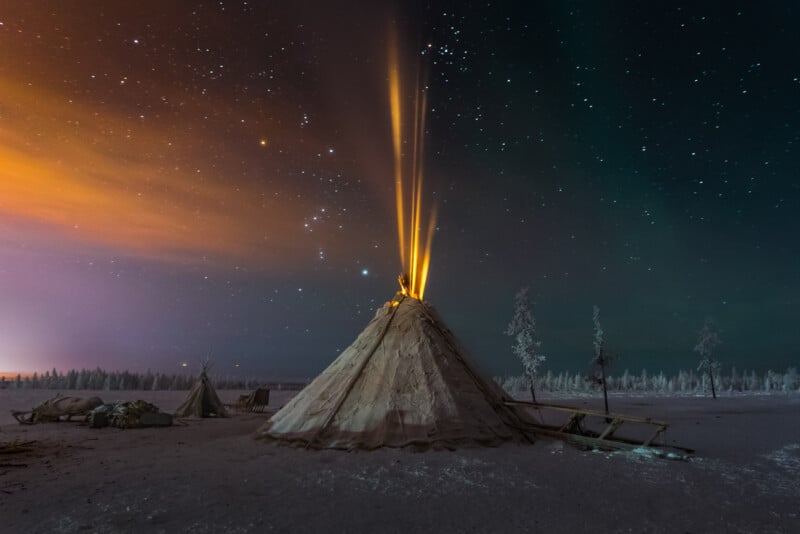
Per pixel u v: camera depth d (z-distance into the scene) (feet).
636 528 14.15
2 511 15.23
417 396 29.30
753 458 27.91
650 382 222.89
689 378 213.25
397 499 16.65
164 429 41.19
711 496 18.29
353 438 27.25
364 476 20.17
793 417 60.75
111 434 37.22
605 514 15.40
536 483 19.35
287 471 21.27
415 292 38.42
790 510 16.75
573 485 19.20
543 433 30.55
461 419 28.50
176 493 17.34
